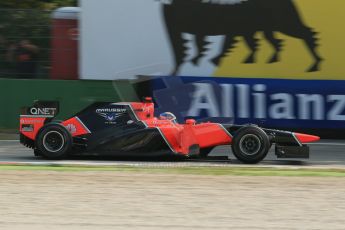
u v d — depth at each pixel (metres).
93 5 52.94
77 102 53.47
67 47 54.88
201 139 35.62
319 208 23.64
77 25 54.84
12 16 54.94
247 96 51.25
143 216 22.22
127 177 29.91
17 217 21.92
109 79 53.31
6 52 55.03
